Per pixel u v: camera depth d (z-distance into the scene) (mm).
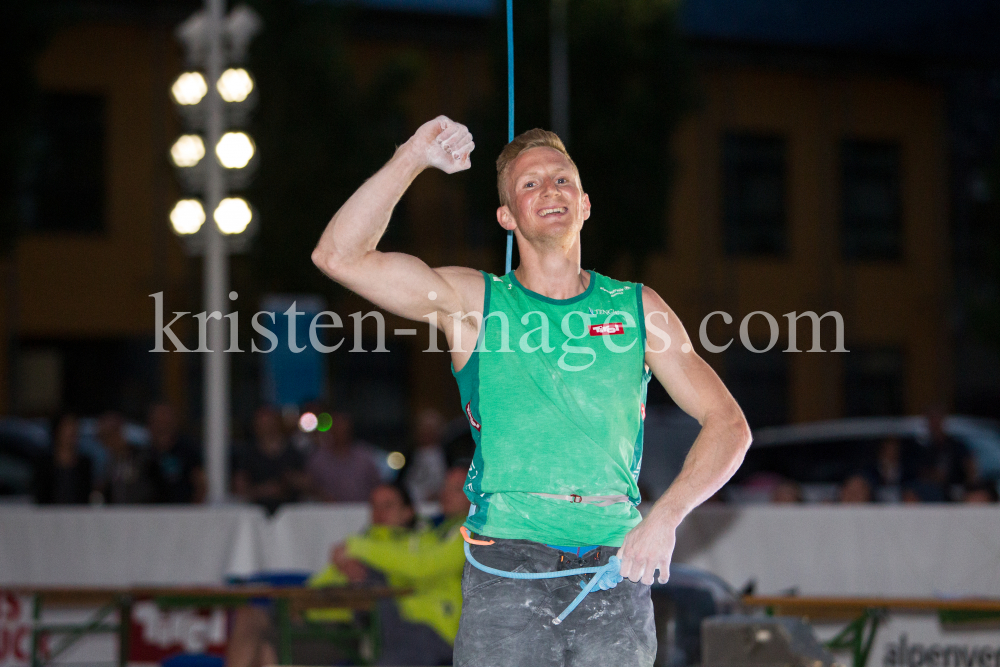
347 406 26672
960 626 7898
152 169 25719
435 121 3049
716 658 5473
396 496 8078
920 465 13484
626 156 24234
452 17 27766
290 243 21734
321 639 7359
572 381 3100
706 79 29859
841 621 8148
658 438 14320
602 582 3020
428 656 7164
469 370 3158
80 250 25375
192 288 24750
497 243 24922
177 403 25141
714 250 29562
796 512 8883
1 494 16500
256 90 21859
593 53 24359
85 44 25609
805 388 29844
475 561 3074
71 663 9016
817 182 30484
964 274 30969
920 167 31156
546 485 3062
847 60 30469
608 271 24797
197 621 8930
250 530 9547
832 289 30266
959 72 31000
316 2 22516
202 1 25859
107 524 9523
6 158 21578
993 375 30938
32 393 25078
